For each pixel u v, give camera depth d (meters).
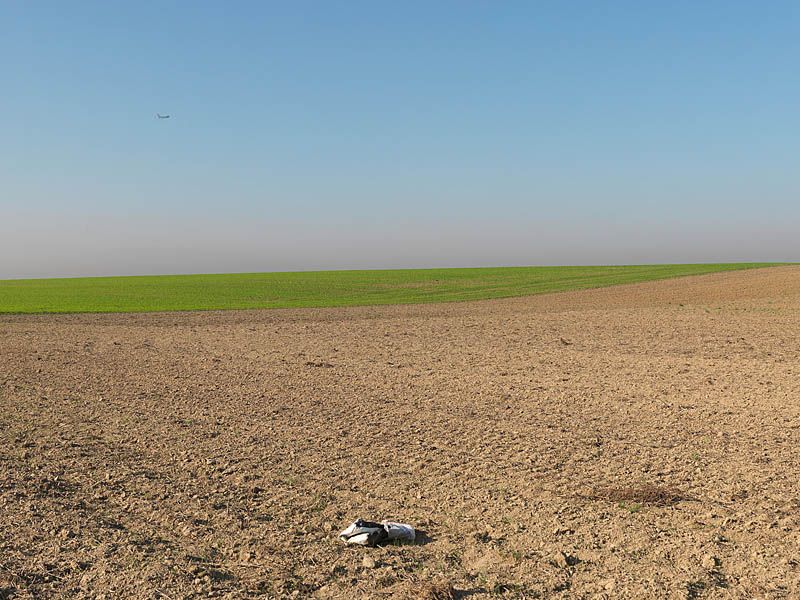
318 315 43.56
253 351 25.75
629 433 12.23
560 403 15.20
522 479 9.57
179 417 14.04
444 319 39.28
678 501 8.47
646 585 6.17
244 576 6.61
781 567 6.43
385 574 6.55
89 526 7.91
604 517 7.98
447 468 10.19
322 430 12.79
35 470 10.16
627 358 22.72
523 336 30.06
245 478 9.84
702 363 21.25
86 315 44.72
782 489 8.84
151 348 26.91
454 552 7.12
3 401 15.85
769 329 30.45
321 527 7.91
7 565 6.82
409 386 17.70
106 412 14.58
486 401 15.53
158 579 6.52
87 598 6.18
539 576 6.47
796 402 14.80
